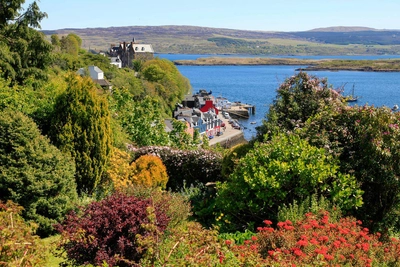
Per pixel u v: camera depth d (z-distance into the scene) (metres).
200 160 13.27
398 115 8.70
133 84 66.31
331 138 9.27
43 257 4.68
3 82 14.11
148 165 12.18
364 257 5.54
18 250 4.09
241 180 8.55
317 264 4.85
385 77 149.12
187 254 4.69
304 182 7.94
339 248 5.58
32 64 23.44
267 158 8.58
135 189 8.63
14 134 8.71
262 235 6.10
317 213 7.18
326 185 7.93
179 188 13.30
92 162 10.82
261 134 11.18
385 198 8.35
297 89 11.44
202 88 134.88
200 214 9.68
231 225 8.57
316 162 8.12
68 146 10.50
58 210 8.85
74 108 10.61
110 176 11.11
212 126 66.06
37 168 8.82
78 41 107.38
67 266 6.11
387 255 6.01
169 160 13.57
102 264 4.90
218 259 4.61
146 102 19.11
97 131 10.84
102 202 6.11
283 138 9.02
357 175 8.53
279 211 7.84
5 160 8.59
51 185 8.74
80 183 10.73
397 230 8.36
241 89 133.12
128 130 18.30
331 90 11.34
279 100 11.50
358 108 9.32
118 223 5.59
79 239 5.47
